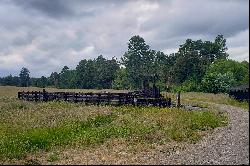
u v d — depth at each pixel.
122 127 25.56
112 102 41.56
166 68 146.00
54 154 18.83
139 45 163.75
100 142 21.77
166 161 16.73
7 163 17.23
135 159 17.22
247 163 15.67
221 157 17.14
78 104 41.69
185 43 161.75
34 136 22.36
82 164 16.36
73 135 23.30
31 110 36.47
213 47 162.88
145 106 39.25
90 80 169.50
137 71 153.50
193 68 136.50
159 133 23.98
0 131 24.88
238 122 29.58
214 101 56.56
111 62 169.88
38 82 196.25
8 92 81.62
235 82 96.75
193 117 30.58
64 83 192.00
